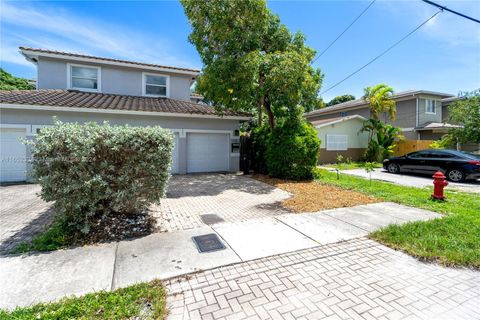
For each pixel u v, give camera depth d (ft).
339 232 14.56
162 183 15.92
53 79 38.75
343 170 46.44
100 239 13.19
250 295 8.61
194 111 38.47
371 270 10.34
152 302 8.13
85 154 13.41
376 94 57.26
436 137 63.05
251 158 43.70
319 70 54.54
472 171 33.30
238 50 32.14
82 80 40.47
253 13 31.01
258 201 22.39
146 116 36.76
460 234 13.73
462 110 49.01
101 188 14.20
